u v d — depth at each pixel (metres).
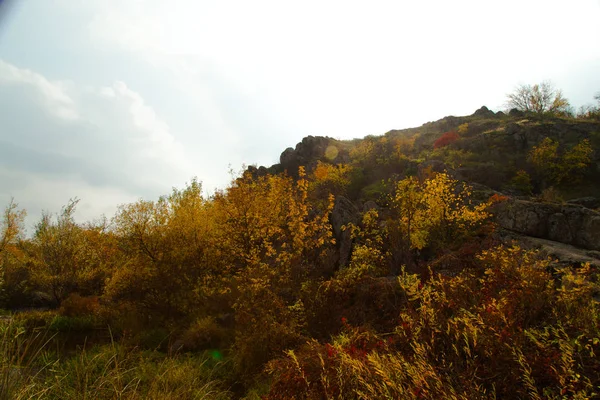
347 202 19.23
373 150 34.59
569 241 12.77
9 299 20.50
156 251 13.94
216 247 13.87
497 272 4.38
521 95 47.69
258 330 7.65
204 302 12.88
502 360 2.82
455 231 13.89
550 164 25.11
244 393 6.32
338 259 14.62
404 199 13.35
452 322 3.12
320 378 3.17
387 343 3.73
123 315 13.10
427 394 2.55
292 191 14.05
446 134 35.06
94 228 19.70
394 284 8.04
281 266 11.23
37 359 3.97
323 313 8.70
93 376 4.43
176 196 15.48
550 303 3.69
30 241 21.28
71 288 20.47
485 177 24.84
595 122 31.92
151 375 5.60
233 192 13.51
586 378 2.30
